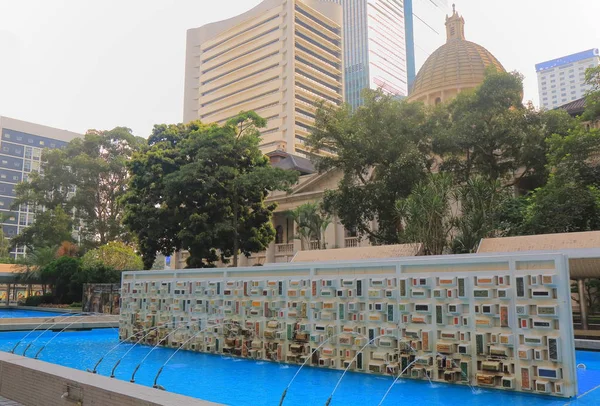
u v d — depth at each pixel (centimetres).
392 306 1151
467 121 2581
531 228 2336
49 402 801
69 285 4341
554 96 17338
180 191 3072
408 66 14700
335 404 900
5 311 4206
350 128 2708
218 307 1559
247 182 2964
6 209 10969
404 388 1012
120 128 5903
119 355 1545
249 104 11644
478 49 5312
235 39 12262
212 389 1044
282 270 1412
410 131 2669
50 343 1862
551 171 2525
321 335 1270
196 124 3578
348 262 1265
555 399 894
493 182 2281
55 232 5475
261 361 1392
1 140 11094
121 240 5622
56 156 5778
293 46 10931
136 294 1867
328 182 4109
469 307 1034
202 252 3170
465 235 2000
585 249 1440
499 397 920
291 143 10462
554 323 930
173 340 1664
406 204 2173
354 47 13025
